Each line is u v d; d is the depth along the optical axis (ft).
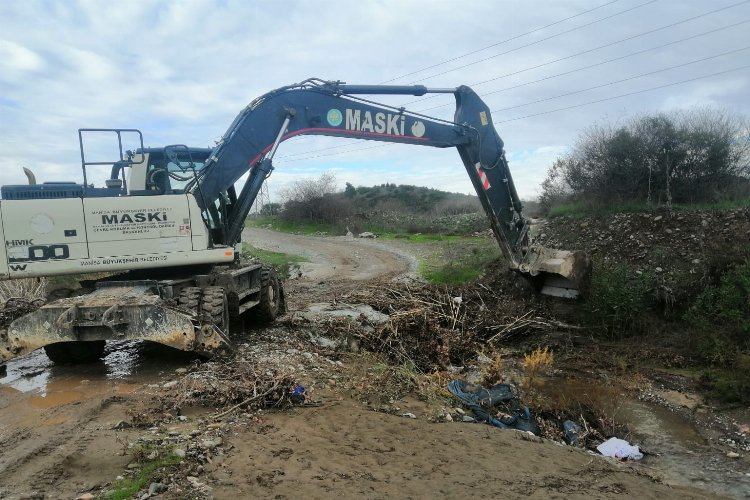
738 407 24.93
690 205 43.75
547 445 19.79
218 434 17.03
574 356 32.27
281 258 87.30
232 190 31.19
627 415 24.50
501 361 32.30
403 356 30.22
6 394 21.42
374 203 175.63
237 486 13.87
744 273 30.76
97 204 24.50
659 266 37.32
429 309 36.60
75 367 25.22
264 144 30.17
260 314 34.19
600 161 50.44
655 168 46.55
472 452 17.85
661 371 29.63
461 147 37.40
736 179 45.37
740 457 20.48
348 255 88.12
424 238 100.53
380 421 19.81
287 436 17.47
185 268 27.71
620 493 15.93
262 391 20.30
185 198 25.71
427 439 18.57
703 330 30.78
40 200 23.90
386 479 15.06
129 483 13.52
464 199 162.91
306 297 49.70
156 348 28.43
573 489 15.74
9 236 23.67
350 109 33.32
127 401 19.93
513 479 15.94
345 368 26.58
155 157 27.84
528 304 39.86
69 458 14.83
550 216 53.21
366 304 41.83
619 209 46.93
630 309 34.14
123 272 27.35
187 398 19.90
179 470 14.39
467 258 59.77
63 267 24.17
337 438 17.72
